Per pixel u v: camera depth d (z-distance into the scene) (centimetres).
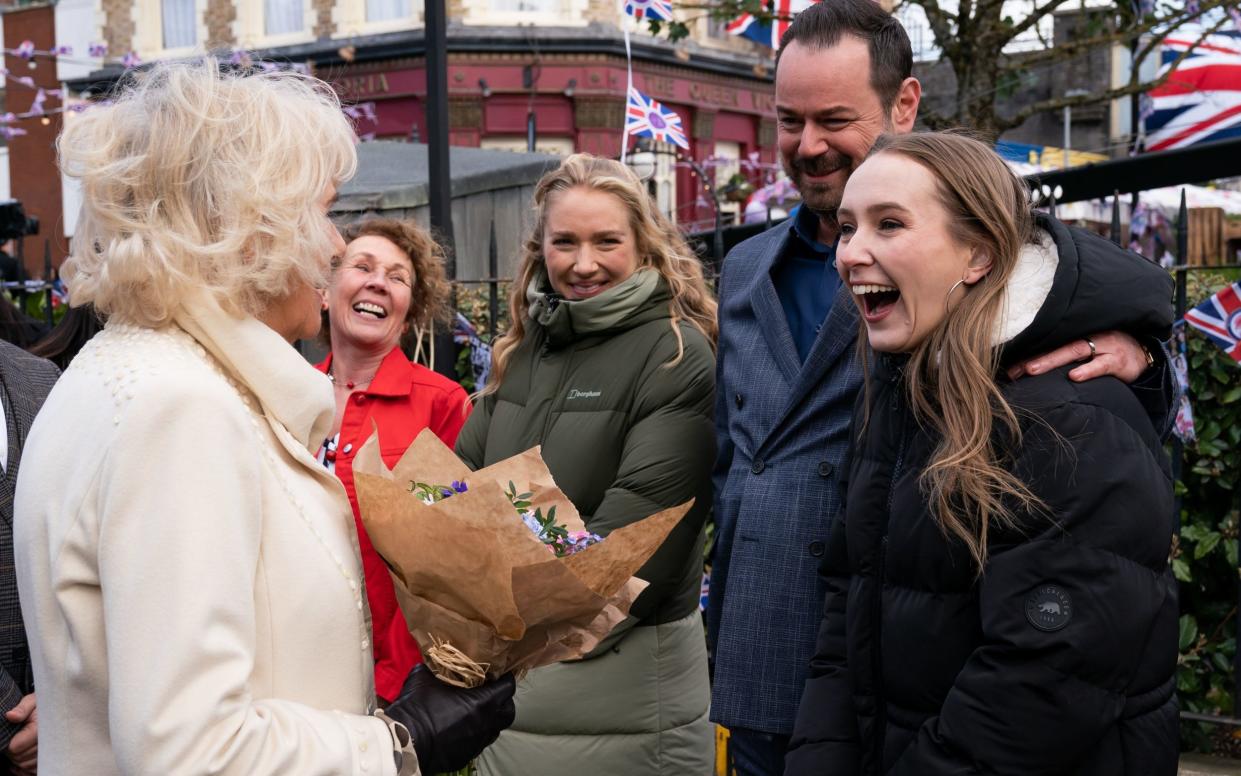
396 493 158
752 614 235
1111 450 169
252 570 146
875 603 191
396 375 333
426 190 530
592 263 282
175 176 152
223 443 144
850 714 199
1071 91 1811
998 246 181
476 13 1683
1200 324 326
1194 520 380
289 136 158
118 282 150
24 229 670
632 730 270
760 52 1970
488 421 304
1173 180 403
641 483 266
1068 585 165
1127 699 169
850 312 229
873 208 186
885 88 244
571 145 1731
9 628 244
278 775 140
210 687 137
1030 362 178
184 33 1866
